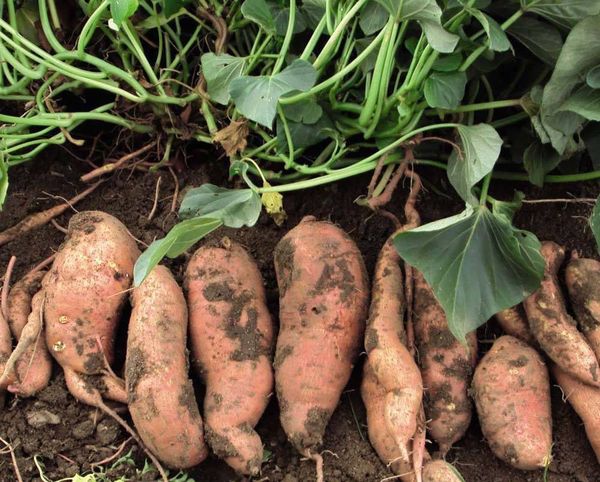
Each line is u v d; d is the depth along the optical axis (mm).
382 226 989
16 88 984
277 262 915
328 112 965
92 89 1084
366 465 861
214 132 977
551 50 922
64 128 982
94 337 882
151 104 994
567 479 875
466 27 921
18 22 1021
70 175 1053
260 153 985
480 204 874
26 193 1033
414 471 835
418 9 848
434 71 910
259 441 854
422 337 900
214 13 1009
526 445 852
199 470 863
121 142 1072
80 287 878
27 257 984
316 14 961
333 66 989
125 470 852
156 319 857
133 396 835
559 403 903
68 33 1060
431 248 846
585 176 976
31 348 884
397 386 847
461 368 886
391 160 949
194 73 1064
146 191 1023
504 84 1025
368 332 875
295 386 865
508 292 857
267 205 942
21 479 844
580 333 891
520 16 909
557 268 933
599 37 833
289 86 854
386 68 894
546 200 947
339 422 891
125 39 981
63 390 886
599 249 880
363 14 925
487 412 867
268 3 976
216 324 881
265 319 899
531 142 979
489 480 872
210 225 834
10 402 890
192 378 898
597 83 866
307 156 1026
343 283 887
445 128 988
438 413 876
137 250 929
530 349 893
